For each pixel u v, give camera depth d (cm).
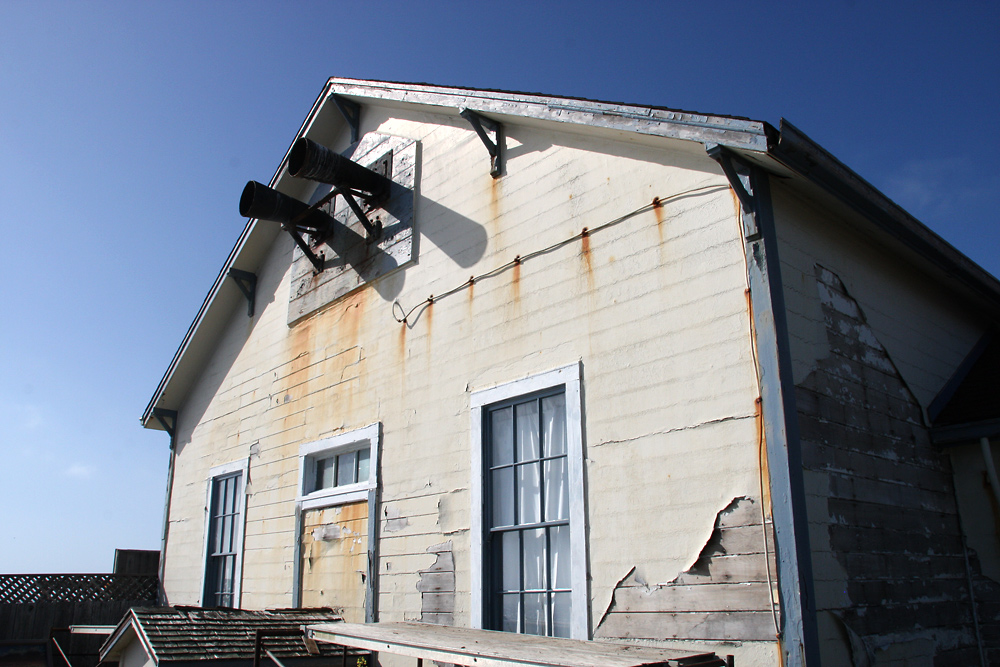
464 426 688
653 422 532
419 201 828
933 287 710
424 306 775
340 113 1003
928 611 536
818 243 549
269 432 980
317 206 906
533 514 611
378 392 805
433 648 434
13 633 1132
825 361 517
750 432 475
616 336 575
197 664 617
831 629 441
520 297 668
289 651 670
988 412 607
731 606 460
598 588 537
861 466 519
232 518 1029
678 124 535
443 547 677
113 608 1227
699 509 491
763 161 497
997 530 601
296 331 977
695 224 543
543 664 368
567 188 653
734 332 500
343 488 820
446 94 788
